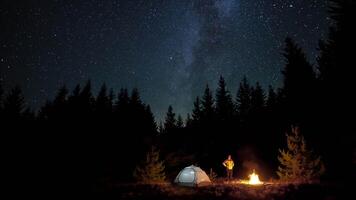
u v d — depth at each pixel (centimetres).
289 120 3328
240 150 3838
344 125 1770
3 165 2741
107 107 4984
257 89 4909
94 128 4200
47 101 4741
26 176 2217
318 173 1563
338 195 979
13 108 4088
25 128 3909
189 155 3803
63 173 2641
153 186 1480
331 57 1847
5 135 3644
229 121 4622
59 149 3512
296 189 1128
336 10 1620
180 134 4541
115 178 2575
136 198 1152
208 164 3669
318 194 1016
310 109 2625
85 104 4478
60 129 3988
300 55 3331
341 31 1642
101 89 5100
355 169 1477
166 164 3516
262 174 2786
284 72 3397
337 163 1697
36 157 3231
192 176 1510
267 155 3431
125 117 4753
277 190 1156
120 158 3509
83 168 3064
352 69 1622
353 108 1698
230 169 1902
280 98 3962
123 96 5378
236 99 5159
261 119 4278
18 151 3322
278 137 3625
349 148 1672
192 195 1173
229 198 1073
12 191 1386
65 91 4662
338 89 1791
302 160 1655
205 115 4747
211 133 4422
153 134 4697
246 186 1344
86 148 3684
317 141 2180
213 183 1623
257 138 3984
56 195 1267
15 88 4247
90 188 1438
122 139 4103
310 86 2780
